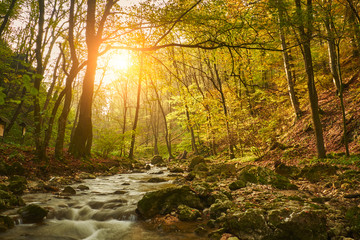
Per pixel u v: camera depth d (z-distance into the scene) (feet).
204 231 14.60
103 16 34.65
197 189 21.48
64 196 22.21
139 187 29.01
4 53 57.67
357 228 12.76
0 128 44.65
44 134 36.70
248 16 21.21
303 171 27.37
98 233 14.83
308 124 46.26
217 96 65.10
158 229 15.21
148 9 22.99
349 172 23.13
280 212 13.83
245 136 47.37
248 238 13.02
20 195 21.79
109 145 59.82
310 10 26.61
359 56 54.03
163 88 35.35
